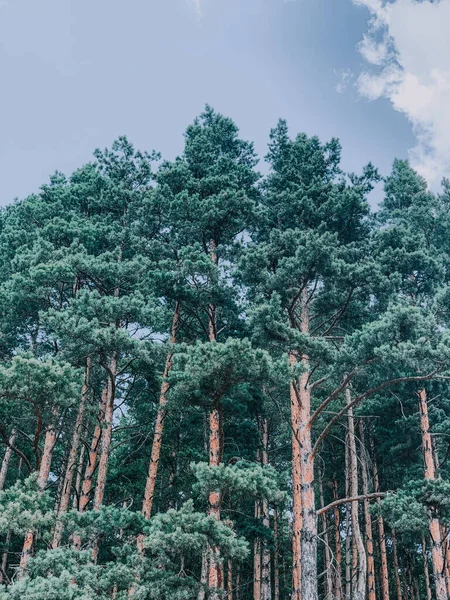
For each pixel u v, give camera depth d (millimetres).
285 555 31375
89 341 15422
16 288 17938
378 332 14734
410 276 21984
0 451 23703
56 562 10969
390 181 30656
